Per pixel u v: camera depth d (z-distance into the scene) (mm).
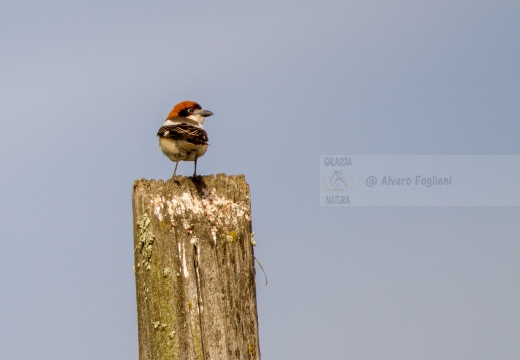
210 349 7984
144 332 8219
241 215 8469
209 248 8227
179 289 8070
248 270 8359
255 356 8188
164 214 8242
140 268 8305
